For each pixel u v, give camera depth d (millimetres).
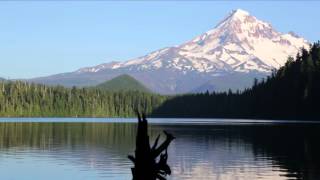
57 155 57406
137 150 24203
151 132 102188
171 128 122500
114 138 85375
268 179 41094
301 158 54969
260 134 95125
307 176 42344
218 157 56281
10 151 61688
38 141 76938
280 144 72438
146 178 24047
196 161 52781
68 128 121438
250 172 44844
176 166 48875
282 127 119875
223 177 42250
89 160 52594
